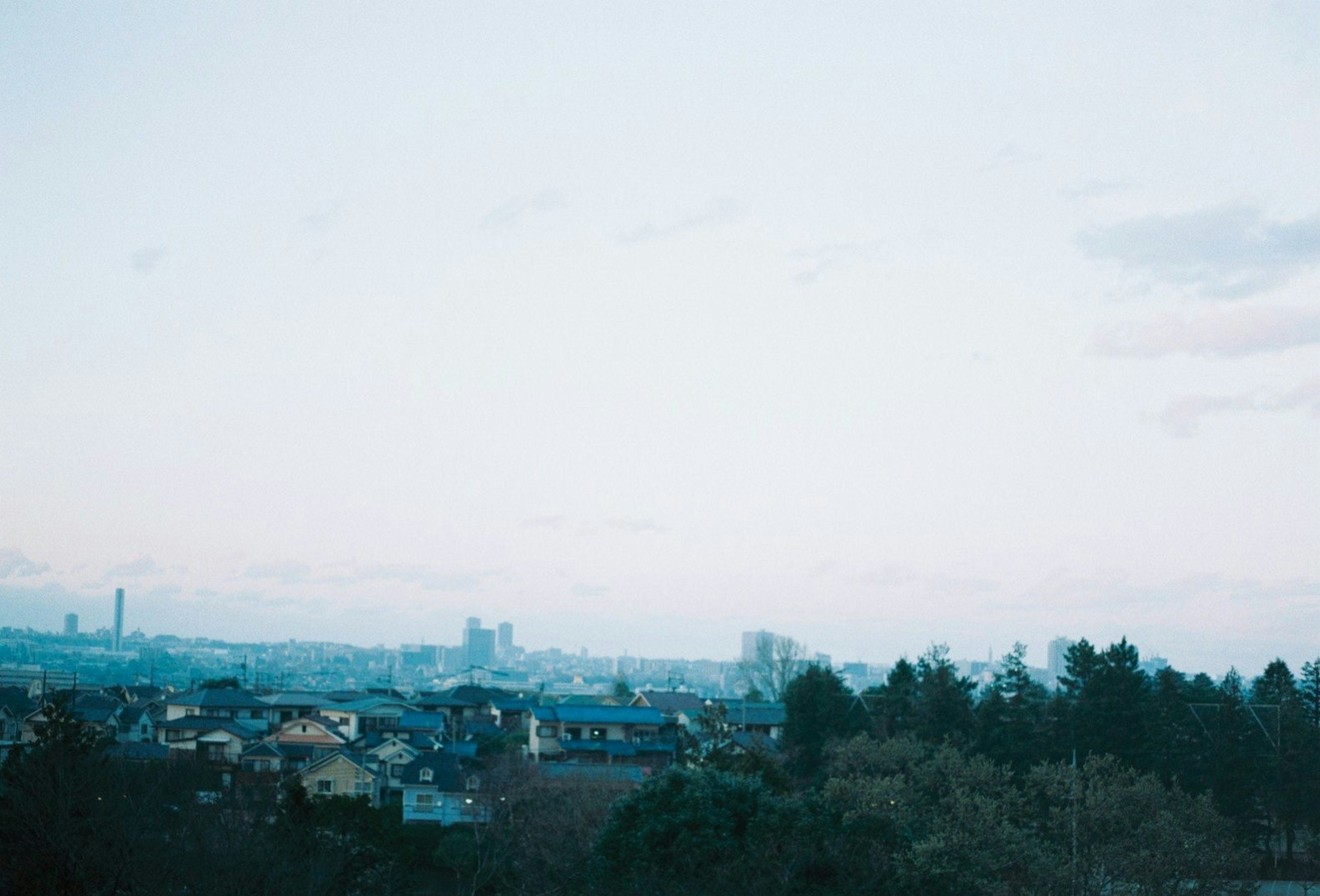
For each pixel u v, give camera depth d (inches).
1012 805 1317.7
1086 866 1151.6
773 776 1578.5
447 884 1615.4
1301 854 1786.4
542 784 1856.5
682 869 1143.0
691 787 1246.3
